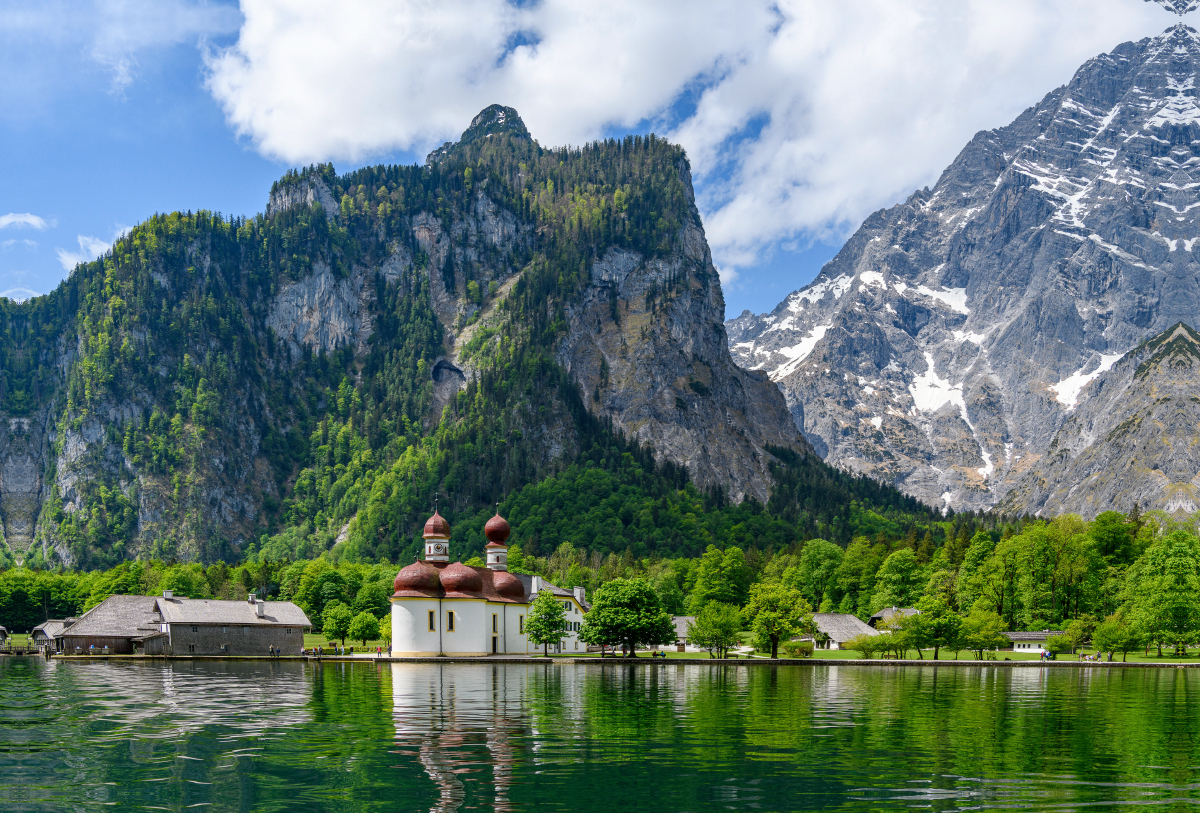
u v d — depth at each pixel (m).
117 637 194.50
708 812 47.47
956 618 171.62
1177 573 189.75
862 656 183.25
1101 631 180.25
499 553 196.38
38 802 49.31
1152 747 67.19
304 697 95.12
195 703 89.12
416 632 174.88
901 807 48.88
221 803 48.97
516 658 169.25
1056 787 53.72
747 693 102.31
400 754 60.81
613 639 169.25
